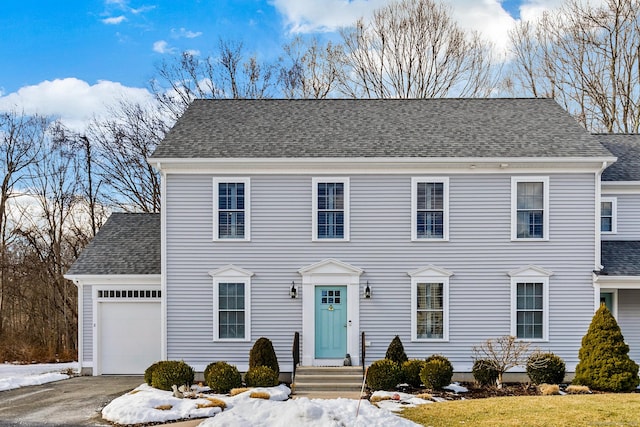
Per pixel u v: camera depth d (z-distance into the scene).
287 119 21.03
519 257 18.42
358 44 39.78
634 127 34.97
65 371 21.81
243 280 18.52
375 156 18.34
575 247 18.36
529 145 18.81
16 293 34.09
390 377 16.27
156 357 20.31
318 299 18.56
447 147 18.84
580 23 36.59
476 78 39.06
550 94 37.91
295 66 40.22
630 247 19.70
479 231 18.50
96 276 20.03
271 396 15.28
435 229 18.62
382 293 18.48
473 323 18.34
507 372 18.05
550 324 18.27
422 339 18.34
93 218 35.31
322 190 18.72
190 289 18.50
